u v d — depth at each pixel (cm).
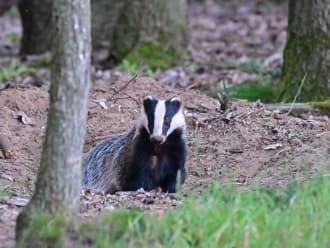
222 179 1212
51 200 826
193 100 1491
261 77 1931
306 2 1519
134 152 1171
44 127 1395
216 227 827
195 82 1886
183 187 1184
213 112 1445
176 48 2164
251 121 1390
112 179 1208
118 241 797
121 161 1197
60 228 813
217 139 1348
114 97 1496
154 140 1123
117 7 2366
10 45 2722
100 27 2364
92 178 1252
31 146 1338
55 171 826
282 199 945
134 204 995
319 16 1505
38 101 1463
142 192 1103
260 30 2789
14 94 1458
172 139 1166
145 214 855
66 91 825
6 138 1305
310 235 830
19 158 1294
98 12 2372
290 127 1365
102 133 1390
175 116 1159
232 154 1305
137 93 1511
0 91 1474
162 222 825
